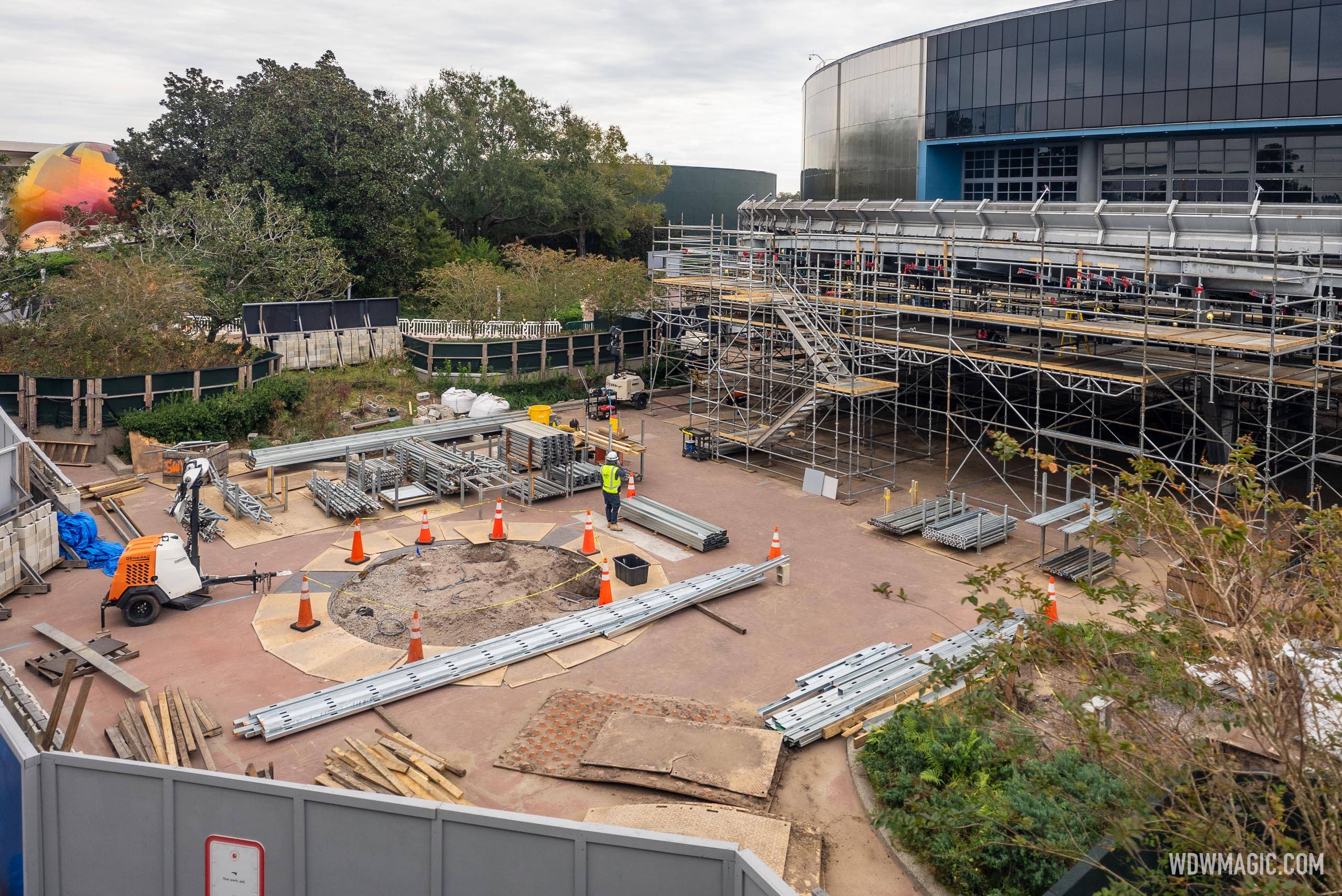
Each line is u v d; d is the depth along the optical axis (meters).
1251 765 11.06
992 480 25.73
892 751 12.05
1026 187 34.53
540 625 16.36
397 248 50.78
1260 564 7.56
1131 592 8.60
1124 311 24.67
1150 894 8.14
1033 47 32.09
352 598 17.72
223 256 38.28
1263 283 20.88
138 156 55.31
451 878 7.39
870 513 22.92
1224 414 21.67
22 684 13.36
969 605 17.61
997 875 9.85
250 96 50.50
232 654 15.36
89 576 18.52
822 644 16.11
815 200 41.28
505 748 12.82
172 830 7.81
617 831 6.96
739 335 31.22
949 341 25.05
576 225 70.12
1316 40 25.61
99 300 29.67
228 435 27.27
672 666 15.29
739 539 21.19
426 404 31.95
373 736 13.16
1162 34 28.66
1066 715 11.89
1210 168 29.38
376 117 51.75
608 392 32.19
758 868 6.54
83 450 26.08
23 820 7.91
